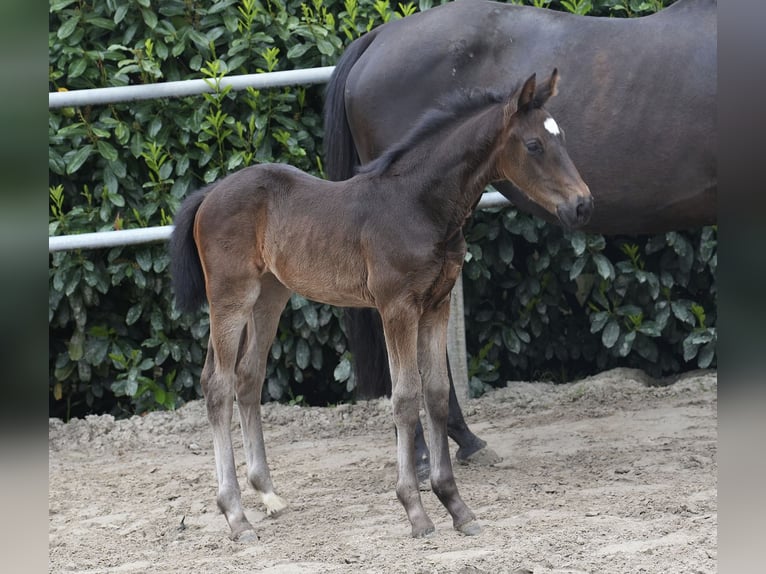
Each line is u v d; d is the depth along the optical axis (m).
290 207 4.77
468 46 5.65
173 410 7.26
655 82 5.37
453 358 7.02
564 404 7.00
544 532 4.30
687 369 7.76
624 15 7.10
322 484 5.57
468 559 3.99
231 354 4.85
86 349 7.25
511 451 5.98
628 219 5.60
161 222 7.16
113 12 7.09
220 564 4.23
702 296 7.48
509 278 7.38
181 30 7.16
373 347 5.66
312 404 7.76
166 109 7.13
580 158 5.49
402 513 4.86
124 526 5.03
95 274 7.06
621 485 5.02
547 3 7.03
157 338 7.25
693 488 4.83
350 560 4.11
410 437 4.48
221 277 4.84
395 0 7.31
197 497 5.50
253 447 5.11
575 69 5.50
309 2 7.39
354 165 5.96
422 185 4.47
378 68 5.72
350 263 4.58
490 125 4.41
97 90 6.75
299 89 7.11
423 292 4.45
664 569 3.74
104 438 6.89
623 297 7.30
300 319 7.07
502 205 6.69
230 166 6.96
